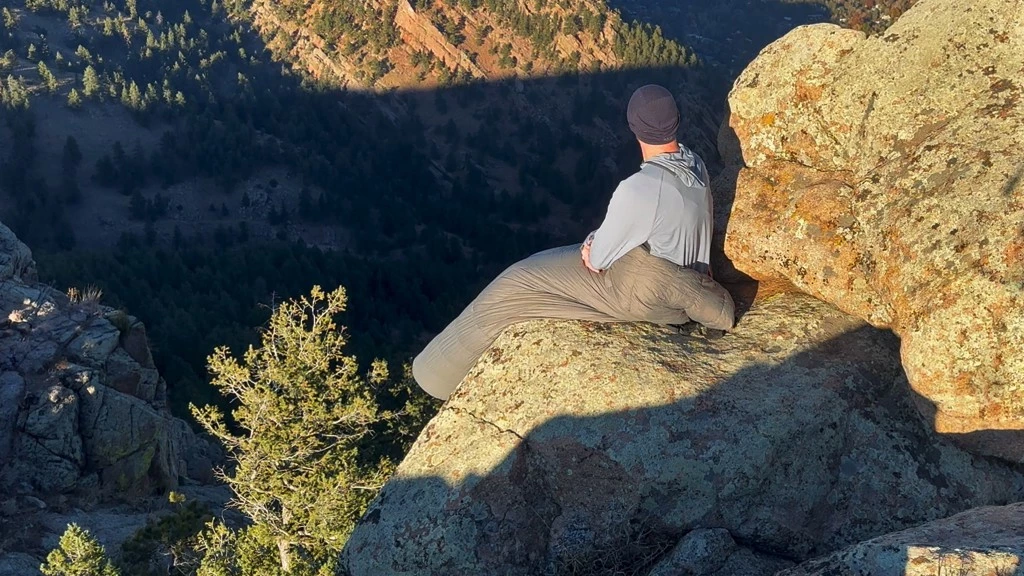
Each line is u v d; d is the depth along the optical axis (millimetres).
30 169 158125
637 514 3883
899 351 4211
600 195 174875
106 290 59219
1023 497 3973
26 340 20016
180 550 12852
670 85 192750
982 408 3543
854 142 4523
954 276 3602
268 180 174125
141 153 167875
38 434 18234
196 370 41656
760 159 4922
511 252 149000
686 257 4230
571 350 4262
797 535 3885
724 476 3826
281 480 11742
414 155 186875
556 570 3936
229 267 86812
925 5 4473
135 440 19672
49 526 16766
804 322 4375
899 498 3865
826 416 3955
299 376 12258
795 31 4883
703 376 4086
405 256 153000
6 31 198125
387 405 19375
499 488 4047
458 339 4664
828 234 4332
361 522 4266
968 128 3941
